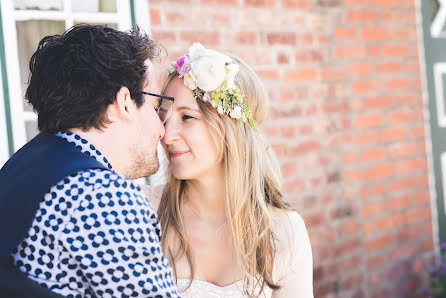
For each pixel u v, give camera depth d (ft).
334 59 12.47
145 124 5.08
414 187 13.85
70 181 4.42
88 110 4.73
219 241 6.43
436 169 14.25
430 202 14.16
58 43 4.85
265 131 11.44
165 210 6.61
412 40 13.84
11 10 9.18
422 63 14.02
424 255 13.98
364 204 12.91
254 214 6.43
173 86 6.26
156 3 10.21
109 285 4.25
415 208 13.85
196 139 6.12
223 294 6.10
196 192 6.56
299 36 11.96
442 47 14.40
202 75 6.00
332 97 12.43
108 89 4.75
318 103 12.22
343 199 12.57
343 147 12.58
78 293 4.30
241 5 11.17
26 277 4.23
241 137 6.34
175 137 6.13
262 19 11.45
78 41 4.82
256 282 6.28
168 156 6.37
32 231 4.30
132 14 10.05
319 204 12.19
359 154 12.85
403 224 13.61
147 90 5.19
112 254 4.26
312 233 12.07
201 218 6.54
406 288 13.61
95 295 4.29
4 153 9.05
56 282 4.26
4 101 9.09
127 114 4.90
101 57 4.77
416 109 13.91
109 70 4.78
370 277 12.96
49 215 4.32
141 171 5.12
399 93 13.58
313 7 12.17
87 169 4.51
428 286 13.85
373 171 13.08
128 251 4.29
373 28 13.11
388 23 13.38
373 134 13.10
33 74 4.94
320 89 12.25
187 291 6.12
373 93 13.10
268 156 6.96
